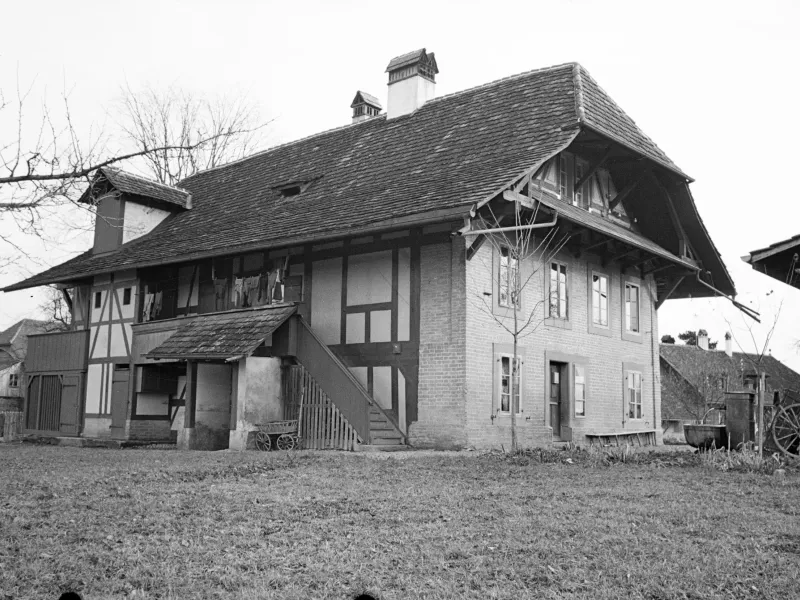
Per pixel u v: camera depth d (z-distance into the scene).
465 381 15.04
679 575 5.67
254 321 16.77
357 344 16.70
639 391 21.06
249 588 5.36
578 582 5.55
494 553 6.21
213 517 7.52
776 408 13.38
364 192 17.83
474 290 15.52
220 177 25.86
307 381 16.22
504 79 20.06
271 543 6.54
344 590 5.33
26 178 8.74
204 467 11.13
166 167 35.50
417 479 10.03
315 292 17.64
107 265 21.50
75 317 23.86
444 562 5.97
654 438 21.42
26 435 24.33
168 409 21.42
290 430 16.02
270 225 18.53
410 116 21.23
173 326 19.52
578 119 16.20
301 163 22.80
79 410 22.67
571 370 18.27
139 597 5.18
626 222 20.88
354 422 15.09
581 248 18.92
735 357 38.84
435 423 15.32
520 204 14.91
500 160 15.91
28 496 8.65
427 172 17.17
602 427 19.27
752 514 7.68
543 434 17.03
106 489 9.13
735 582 5.55
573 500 8.46
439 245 15.75
